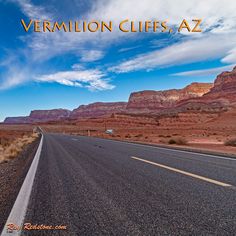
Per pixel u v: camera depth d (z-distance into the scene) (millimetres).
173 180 6270
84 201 4570
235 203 4332
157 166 8539
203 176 6766
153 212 3891
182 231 3160
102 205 4301
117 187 5613
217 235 3035
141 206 4203
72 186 5816
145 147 17141
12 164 11188
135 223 3449
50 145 20438
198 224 3381
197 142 30297
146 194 4973
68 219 3664
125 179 6465
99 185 5852
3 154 15508
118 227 3322
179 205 4234
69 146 18766
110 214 3834
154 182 6059
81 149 15977
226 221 3482
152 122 166125
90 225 3418
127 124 167500
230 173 7199
